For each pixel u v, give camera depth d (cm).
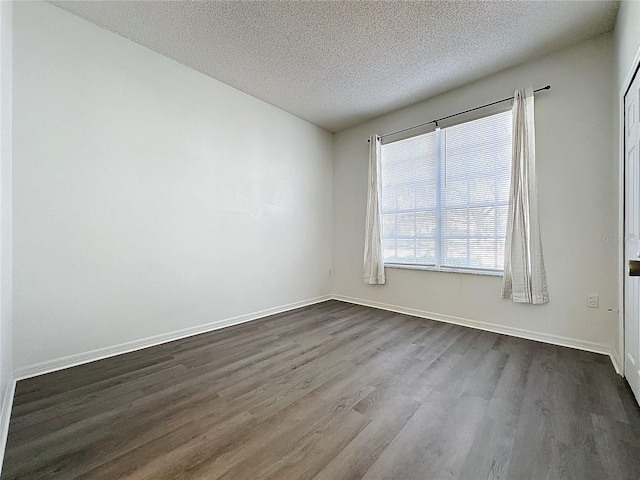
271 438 144
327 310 396
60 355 220
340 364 228
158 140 273
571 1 208
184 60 284
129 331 255
